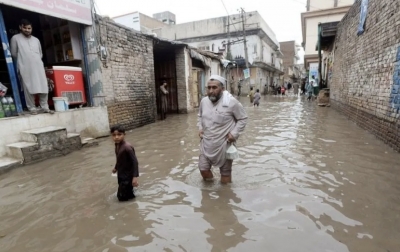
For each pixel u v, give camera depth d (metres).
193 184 4.16
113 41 8.60
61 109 6.92
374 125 6.98
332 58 16.86
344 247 2.47
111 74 8.52
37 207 3.56
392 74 5.87
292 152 5.73
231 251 2.49
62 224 3.10
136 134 8.49
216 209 3.31
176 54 13.93
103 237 2.79
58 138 5.99
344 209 3.18
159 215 3.21
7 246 2.71
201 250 2.52
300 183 4.03
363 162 4.86
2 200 3.81
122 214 3.27
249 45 30.77
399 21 5.59
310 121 10.04
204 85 17.81
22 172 4.96
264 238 2.67
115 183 4.32
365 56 8.25
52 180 4.54
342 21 12.91
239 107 3.96
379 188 3.74
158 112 14.62
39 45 6.23
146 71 10.51
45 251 2.60
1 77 7.52
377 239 2.57
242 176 4.42
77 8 7.19
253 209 3.28
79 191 4.04
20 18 7.77
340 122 9.52
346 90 11.21
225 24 31.25
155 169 4.95
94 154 6.10
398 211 3.10
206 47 32.59
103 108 8.07
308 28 26.39
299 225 2.88
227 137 3.96
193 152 6.04
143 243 2.66
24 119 5.83
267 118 11.42
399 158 5.01
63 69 7.15
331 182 4.02
